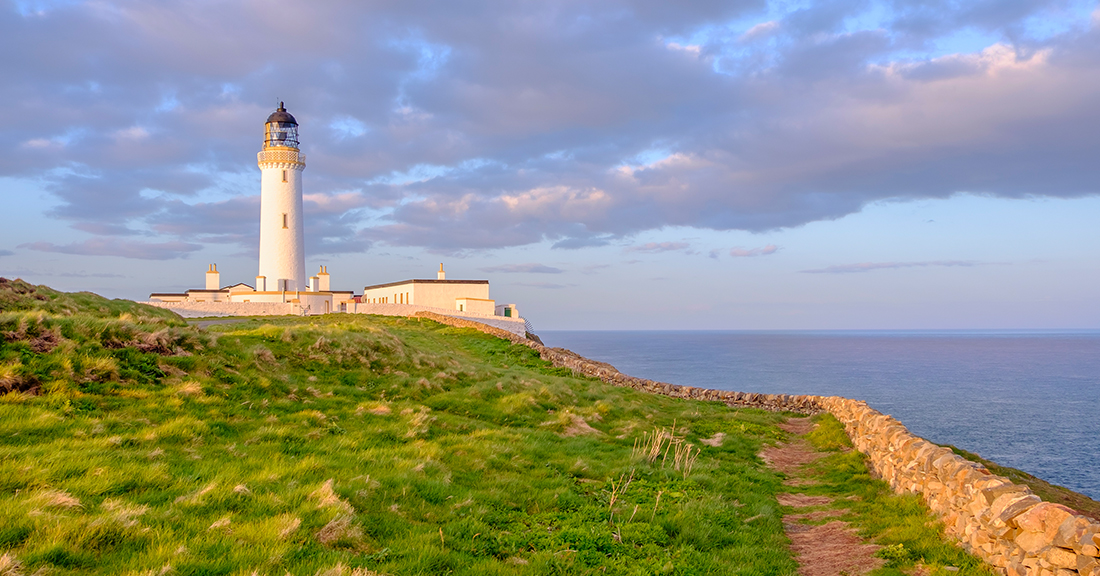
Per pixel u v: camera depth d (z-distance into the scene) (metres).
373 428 15.78
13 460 9.61
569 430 20.84
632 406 27.59
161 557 7.09
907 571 9.61
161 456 11.11
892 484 14.99
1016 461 53.97
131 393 14.57
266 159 82.69
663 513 12.09
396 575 7.74
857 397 97.44
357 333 27.23
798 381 124.69
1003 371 160.50
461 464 13.89
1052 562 7.49
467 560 8.68
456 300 90.75
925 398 97.88
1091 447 59.50
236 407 15.53
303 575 7.23
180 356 17.72
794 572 10.00
